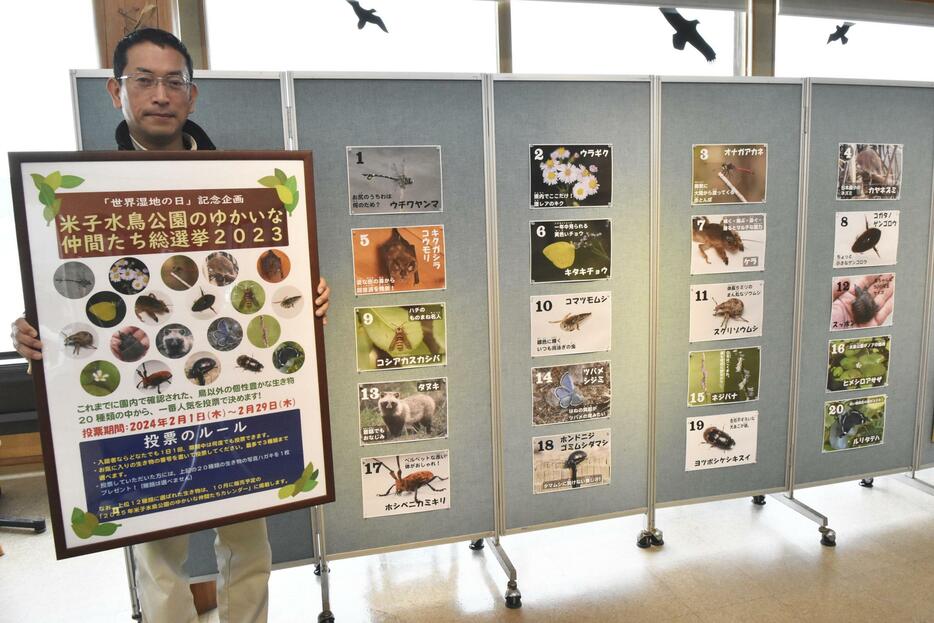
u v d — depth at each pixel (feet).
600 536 8.78
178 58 4.93
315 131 6.64
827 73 10.52
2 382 10.21
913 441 9.25
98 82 6.26
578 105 7.30
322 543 7.20
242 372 5.15
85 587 7.82
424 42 8.89
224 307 5.05
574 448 7.89
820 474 8.90
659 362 8.04
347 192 6.79
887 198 8.53
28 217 4.44
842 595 7.18
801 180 8.14
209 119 6.41
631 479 8.17
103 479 4.77
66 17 9.52
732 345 8.25
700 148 7.76
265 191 5.11
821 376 8.66
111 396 4.75
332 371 7.02
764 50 9.75
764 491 8.69
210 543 7.09
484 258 7.25
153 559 5.23
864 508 9.32
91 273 4.64
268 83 6.50
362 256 6.92
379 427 7.23
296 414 5.36
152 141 5.05
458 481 7.55
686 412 8.23
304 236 5.28
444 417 7.39
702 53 9.90
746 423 8.46
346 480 7.22
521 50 9.17
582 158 7.38
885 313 8.77
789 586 7.39
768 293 8.25
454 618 7.01
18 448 11.35
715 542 8.51
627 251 7.70
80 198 4.56
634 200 7.64
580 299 7.62
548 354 7.62
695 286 8.01
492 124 7.07
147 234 4.78
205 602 7.30
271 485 5.32
